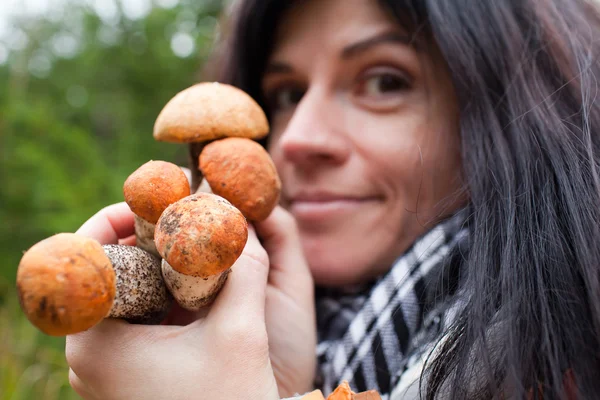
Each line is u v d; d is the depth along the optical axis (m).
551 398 0.16
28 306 0.13
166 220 0.15
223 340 0.17
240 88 0.30
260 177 0.18
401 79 0.26
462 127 0.23
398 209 0.25
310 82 0.27
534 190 0.19
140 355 0.17
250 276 0.18
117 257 0.16
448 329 0.18
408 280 0.22
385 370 0.21
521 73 0.22
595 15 0.27
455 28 0.24
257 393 0.16
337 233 0.26
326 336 0.26
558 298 0.16
